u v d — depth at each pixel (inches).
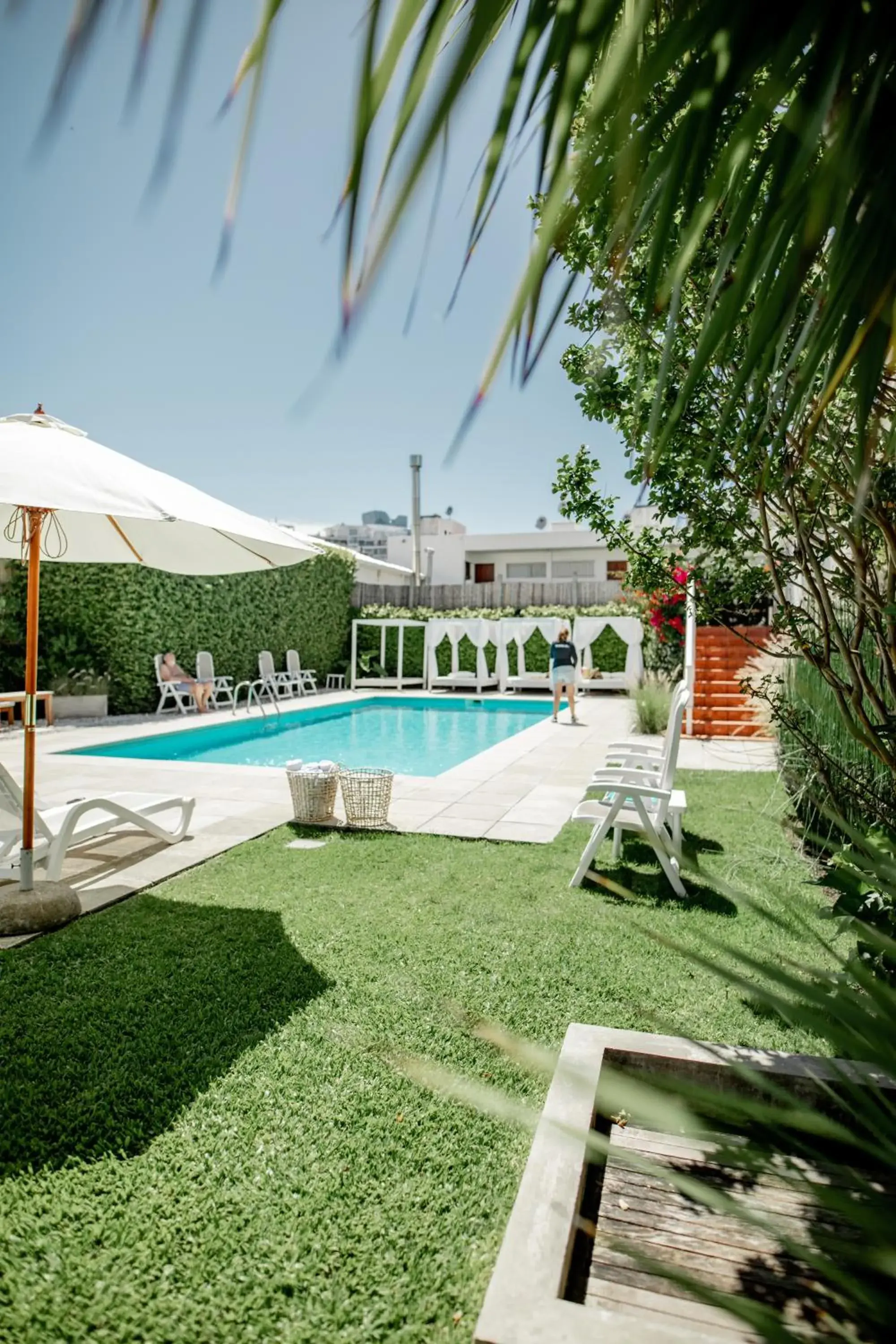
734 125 34.6
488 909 160.2
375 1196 77.7
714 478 113.2
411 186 20.6
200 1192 78.1
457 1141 86.7
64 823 175.9
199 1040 108.1
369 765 419.5
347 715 620.4
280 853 203.5
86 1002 119.3
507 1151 85.0
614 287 29.4
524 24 25.6
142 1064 101.9
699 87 25.7
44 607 493.0
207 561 197.5
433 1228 73.5
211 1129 88.4
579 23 24.5
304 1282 66.9
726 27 24.6
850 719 106.3
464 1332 62.0
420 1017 114.1
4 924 147.6
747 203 28.6
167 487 152.9
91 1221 74.2
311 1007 117.4
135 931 148.4
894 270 25.8
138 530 187.8
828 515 101.9
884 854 45.1
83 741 394.6
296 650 679.7
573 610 725.9
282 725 539.2
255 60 20.4
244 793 279.0
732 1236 67.1
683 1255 65.1
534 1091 96.0
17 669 479.5
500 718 604.7
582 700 655.1
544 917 155.0
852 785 159.5
